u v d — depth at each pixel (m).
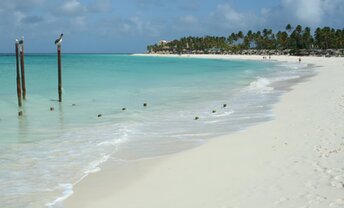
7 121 16.45
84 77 40.78
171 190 8.31
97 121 16.59
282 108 19.59
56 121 16.55
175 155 11.16
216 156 10.86
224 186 8.38
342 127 13.52
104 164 10.30
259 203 7.28
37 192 8.27
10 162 10.38
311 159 9.78
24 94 23.28
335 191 7.55
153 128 15.15
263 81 35.59
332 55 135.50
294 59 116.94
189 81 37.66
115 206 7.52
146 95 25.84
